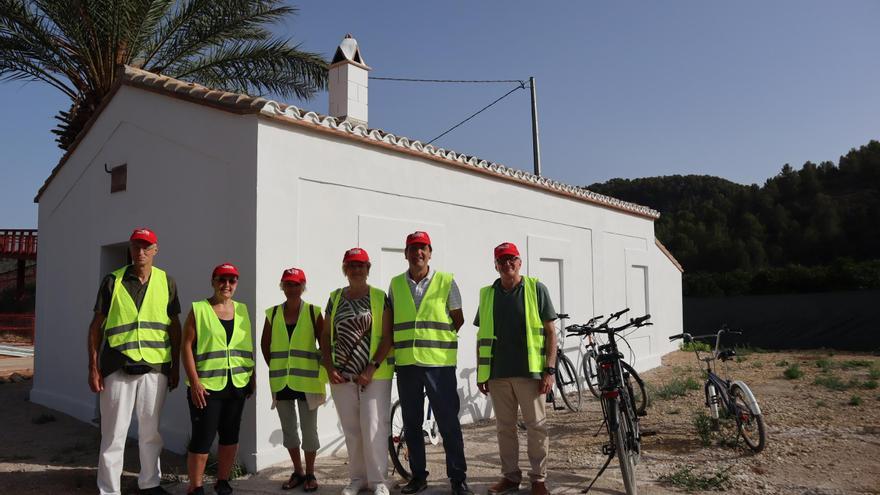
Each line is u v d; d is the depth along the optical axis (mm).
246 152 5758
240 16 12164
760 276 29344
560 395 9203
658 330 13461
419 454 4742
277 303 5691
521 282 4691
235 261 5738
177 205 6582
